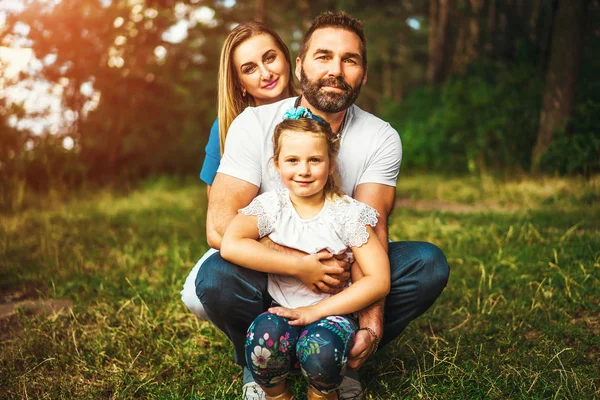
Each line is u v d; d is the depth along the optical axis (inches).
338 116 114.6
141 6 458.3
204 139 540.7
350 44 108.7
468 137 503.8
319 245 103.4
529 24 605.6
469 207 321.1
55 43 424.8
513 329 140.9
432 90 663.8
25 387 114.4
